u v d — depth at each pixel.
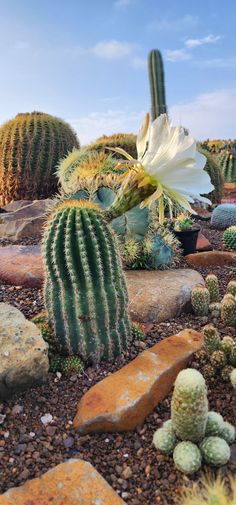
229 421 1.66
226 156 9.73
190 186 1.70
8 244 4.09
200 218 5.71
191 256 3.62
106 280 1.87
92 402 1.67
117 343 1.97
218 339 1.95
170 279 2.84
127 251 3.09
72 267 1.81
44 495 1.34
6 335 1.84
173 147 1.62
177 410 1.42
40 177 6.05
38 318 2.19
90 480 1.39
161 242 3.21
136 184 1.75
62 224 1.83
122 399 1.66
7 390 1.70
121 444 1.58
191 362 1.97
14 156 5.93
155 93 8.20
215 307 2.55
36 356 1.73
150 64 8.22
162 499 1.36
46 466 1.48
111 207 1.87
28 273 2.93
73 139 6.50
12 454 1.52
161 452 1.52
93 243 1.82
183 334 2.17
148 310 2.49
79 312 1.86
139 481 1.43
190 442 1.46
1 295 2.78
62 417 1.68
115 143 5.85
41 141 5.98
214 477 1.41
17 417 1.67
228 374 1.84
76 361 1.91
